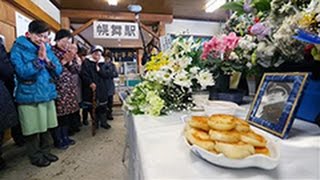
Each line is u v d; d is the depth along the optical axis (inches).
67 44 101.9
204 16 246.1
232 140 18.9
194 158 21.0
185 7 214.2
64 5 199.5
